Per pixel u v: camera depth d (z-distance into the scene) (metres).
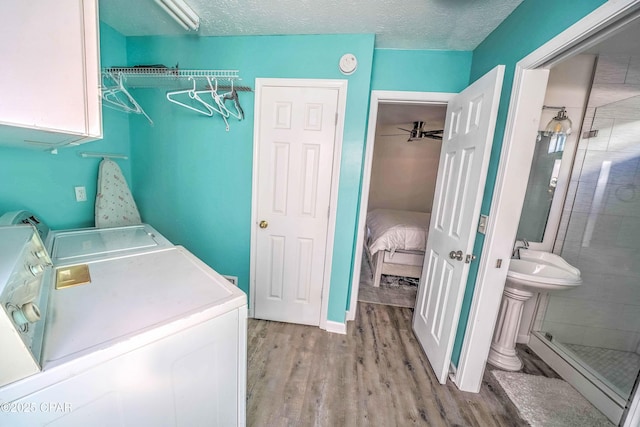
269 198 2.01
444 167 1.87
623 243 1.83
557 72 1.77
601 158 1.79
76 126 0.62
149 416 0.71
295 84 1.81
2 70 0.52
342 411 1.39
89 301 0.79
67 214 1.71
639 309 1.83
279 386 1.54
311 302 2.12
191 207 2.13
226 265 2.18
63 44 0.58
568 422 1.41
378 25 1.58
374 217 3.91
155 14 1.62
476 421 1.39
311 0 1.37
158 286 0.91
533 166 1.90
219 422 0.91
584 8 0.92
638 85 1.69
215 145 1.99
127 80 1.78
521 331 2.11
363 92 1.75
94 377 0.59
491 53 1.57
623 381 1.56
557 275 1.77
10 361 0.49
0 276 0.56
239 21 1.60
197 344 0.78
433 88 1.89
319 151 1.89
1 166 1.37
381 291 2.95
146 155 2.11
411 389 1.57
